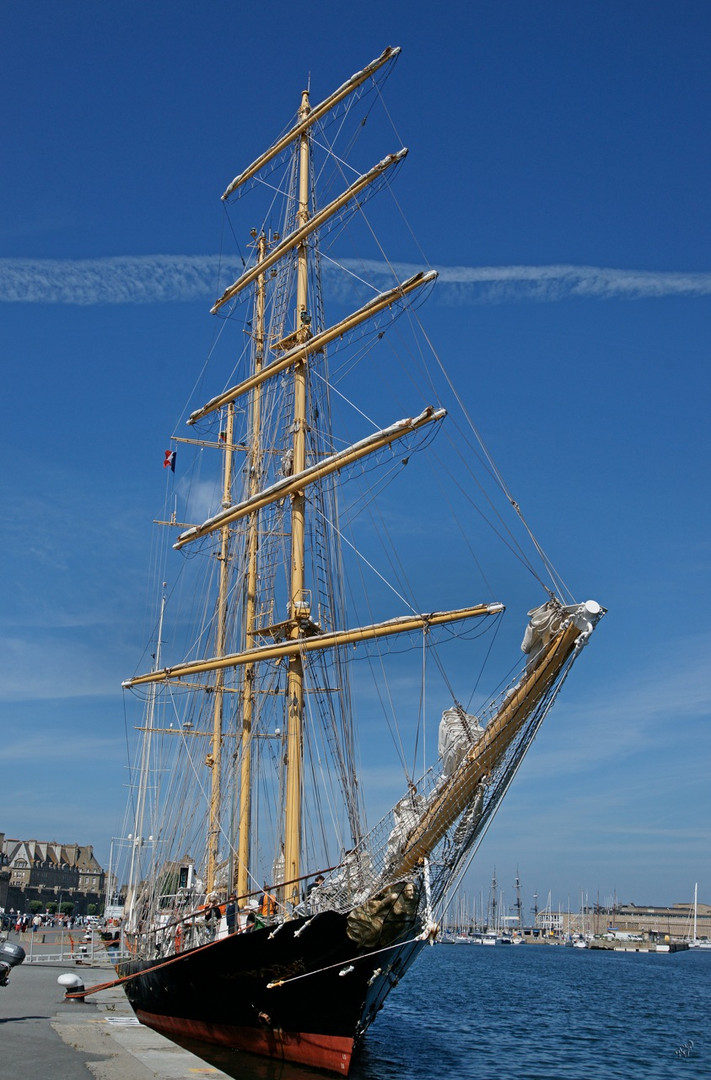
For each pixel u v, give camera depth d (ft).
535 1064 120.37
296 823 97.66
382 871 75.92
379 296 112.68
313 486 118.21
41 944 216.74
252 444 150.00
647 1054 135.95
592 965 464.65
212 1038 89.66
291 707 104.22
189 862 162.09
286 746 114.93
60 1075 53.31
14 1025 76.07
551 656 65.92
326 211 126.62
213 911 96.22
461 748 71.20
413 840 74.23
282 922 75.25
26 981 123.65
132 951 129.29
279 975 78.69
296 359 124.36
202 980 84.99
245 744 132.98
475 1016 183.21
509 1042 142.82
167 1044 68.74
